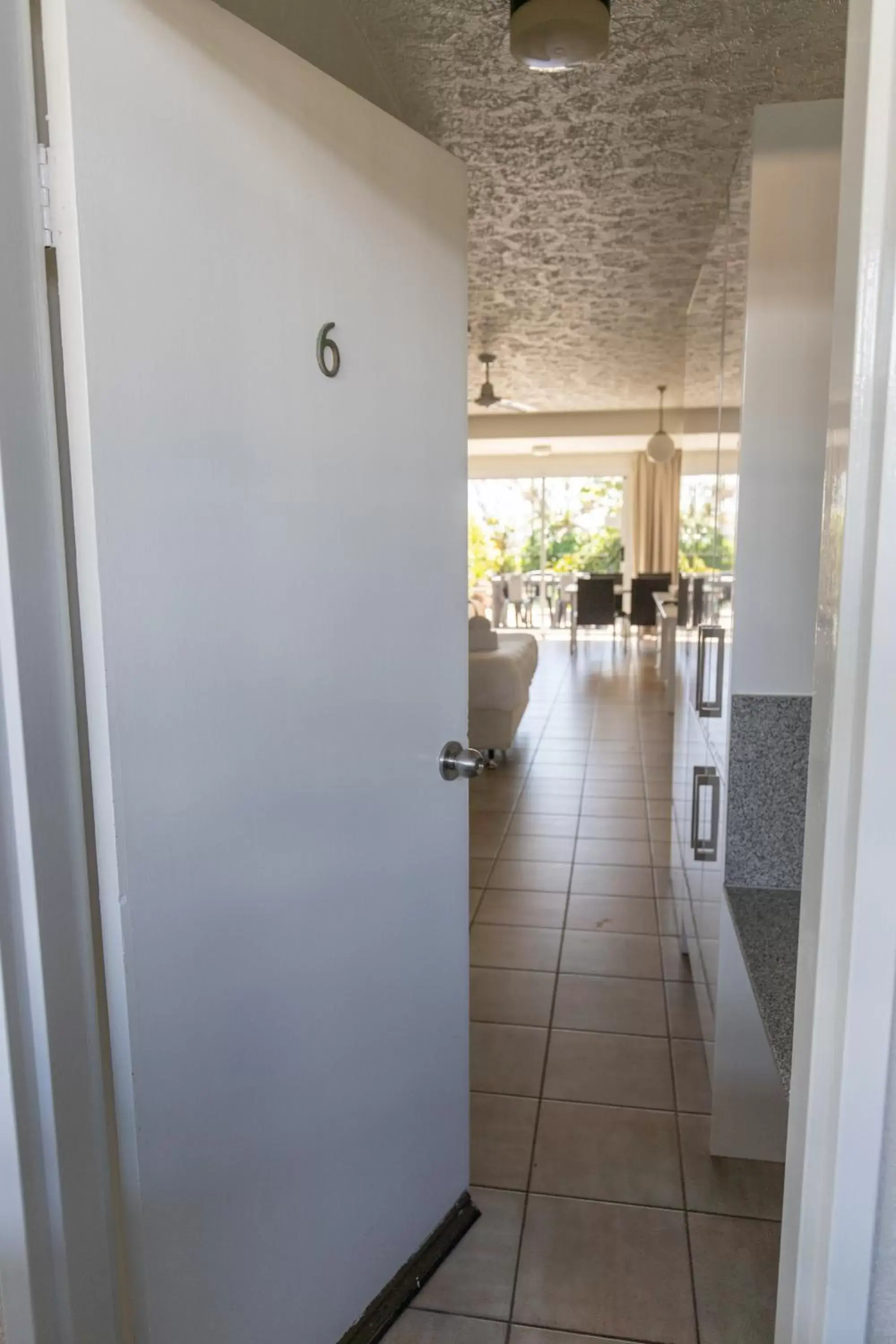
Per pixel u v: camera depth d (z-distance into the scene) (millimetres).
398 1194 1591
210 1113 1137
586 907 3293
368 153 1320
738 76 1941
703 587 2387
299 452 1215
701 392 2604
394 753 1480
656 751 5645
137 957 1005
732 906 1833
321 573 1275
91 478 909
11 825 848
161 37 961
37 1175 896
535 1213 1831
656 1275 1669
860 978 732
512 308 4145
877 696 696
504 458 11680
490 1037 2461
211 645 1085
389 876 1490
